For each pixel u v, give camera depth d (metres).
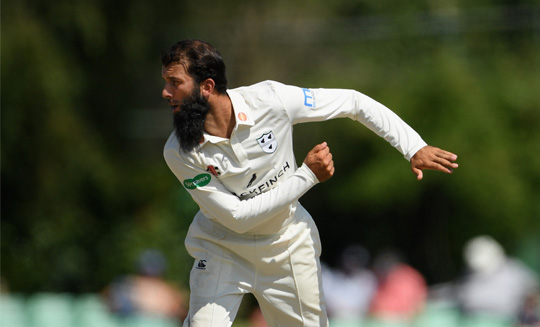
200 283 16.55
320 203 62.69
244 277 16.61
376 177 57.94
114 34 58.44
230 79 67.62
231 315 16.47
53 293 56.72
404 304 35.22
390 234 62.03
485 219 58.34
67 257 57.22
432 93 58.06
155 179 61.06
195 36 65.50
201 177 15.73
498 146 57.31
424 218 60.75
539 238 58.41
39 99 53.78
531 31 65.56
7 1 54.09
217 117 15.58
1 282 54.19
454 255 60.28
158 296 35.00
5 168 55.12
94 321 32.44
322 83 62.81
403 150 16.11
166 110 67.81
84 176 56.91
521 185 57.72
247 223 15.62
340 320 29.81
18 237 57.53
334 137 60.81
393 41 65.94
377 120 16.27
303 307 16.97
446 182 57.31
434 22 65.75
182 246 56.19
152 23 60.22
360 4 69.44
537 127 59.50
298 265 16.70
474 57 64.44
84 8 55.78
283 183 15.65
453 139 56.94
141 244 56.12
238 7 64.69
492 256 31.97
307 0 68.12
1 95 53.16
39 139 54.91
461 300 31.77
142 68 61.66
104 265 57.16
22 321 31.47
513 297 31.27
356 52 67.00
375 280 38.31
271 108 15.70
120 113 62.03
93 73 59.75
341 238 62.94
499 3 67.38
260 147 15.71
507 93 60.03
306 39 68.56
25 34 53.09
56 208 57.12
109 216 59.22
